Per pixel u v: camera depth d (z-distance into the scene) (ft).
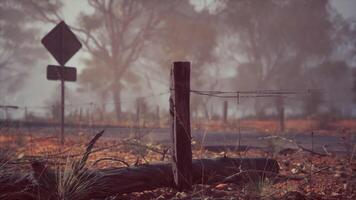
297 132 51.16
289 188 15.02
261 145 29.66
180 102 14.28
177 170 14.24
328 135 43.98
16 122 41.32
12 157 17.76
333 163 21.31
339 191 15.19
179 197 13.65
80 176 12.61
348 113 88.07
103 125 51.31
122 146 25.59
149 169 14.02
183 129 14.32
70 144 29.99
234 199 13.56
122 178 13.21
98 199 12.92
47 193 11.83
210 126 57.47
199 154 25.00
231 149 27.45
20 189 11.74
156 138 35.09
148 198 13.88
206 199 13.35
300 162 21.66
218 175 15.24
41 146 28.32
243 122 79.61
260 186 14.19
